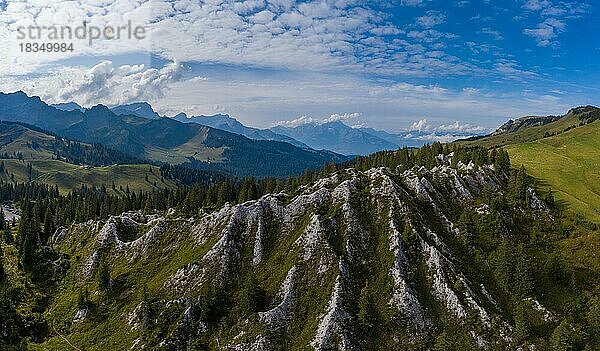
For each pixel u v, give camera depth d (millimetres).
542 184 195500
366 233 139000
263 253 141125
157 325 125500
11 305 142750
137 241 164750
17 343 130125
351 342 112812
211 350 116938
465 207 159250
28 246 168625
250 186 187250
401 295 121188
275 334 117125
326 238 136000
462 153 195625
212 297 126562
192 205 188750
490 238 145500
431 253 130000
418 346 112875
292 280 128250
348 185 152375
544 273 134000
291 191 180000
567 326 114438
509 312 121188
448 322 117375
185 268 139625
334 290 122000
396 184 153750
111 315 136750
